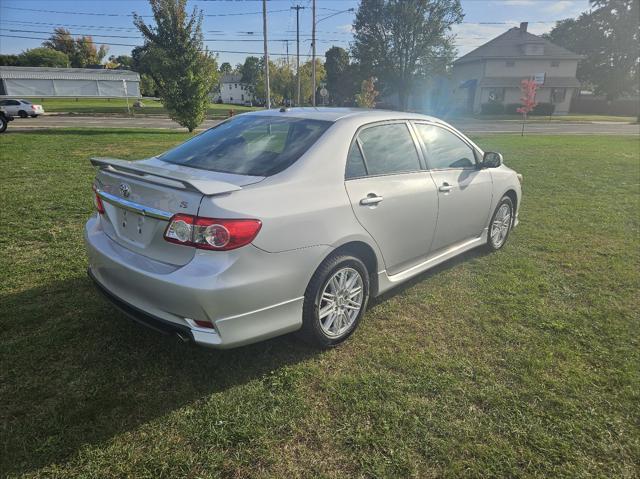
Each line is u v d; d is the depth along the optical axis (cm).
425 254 396
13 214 588
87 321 334
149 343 311
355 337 332
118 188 285
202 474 212
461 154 437
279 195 269
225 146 328
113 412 248
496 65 4947
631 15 6122
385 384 279
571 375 292
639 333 346
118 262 270
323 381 280
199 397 262
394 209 339
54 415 243
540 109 4662
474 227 456
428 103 5919
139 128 2336
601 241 559
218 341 251
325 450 228
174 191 250
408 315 366
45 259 447
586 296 407
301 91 6312
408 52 5216
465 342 328
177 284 241
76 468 212
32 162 986
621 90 6334
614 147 1650
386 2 5025
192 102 2094
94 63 9388
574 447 235
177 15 2012
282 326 278
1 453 218
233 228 241
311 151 302
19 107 2988
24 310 347
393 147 359
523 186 885
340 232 296
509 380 286
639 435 244
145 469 213
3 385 264
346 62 7875
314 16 3731
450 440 236
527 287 422
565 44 6788
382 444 232
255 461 220
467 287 421
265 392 268
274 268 261
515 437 240
